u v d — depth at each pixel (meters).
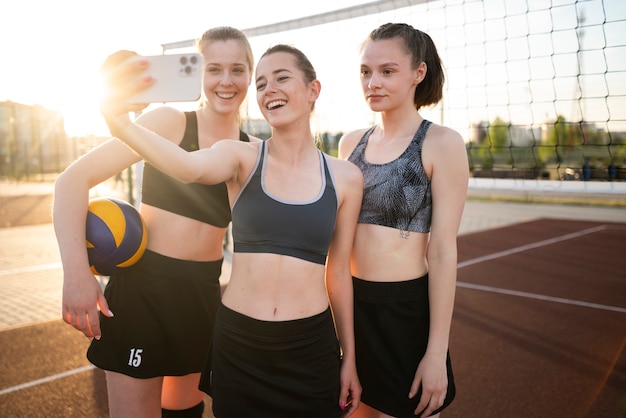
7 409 3.42
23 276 7.32
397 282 1.99
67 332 4.94
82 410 3.42
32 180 25.72
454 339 4.80
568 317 5.49
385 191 1.99
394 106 2.00
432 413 1.91
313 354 1.77
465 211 16.36
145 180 2.23
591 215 15.34
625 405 3.50
